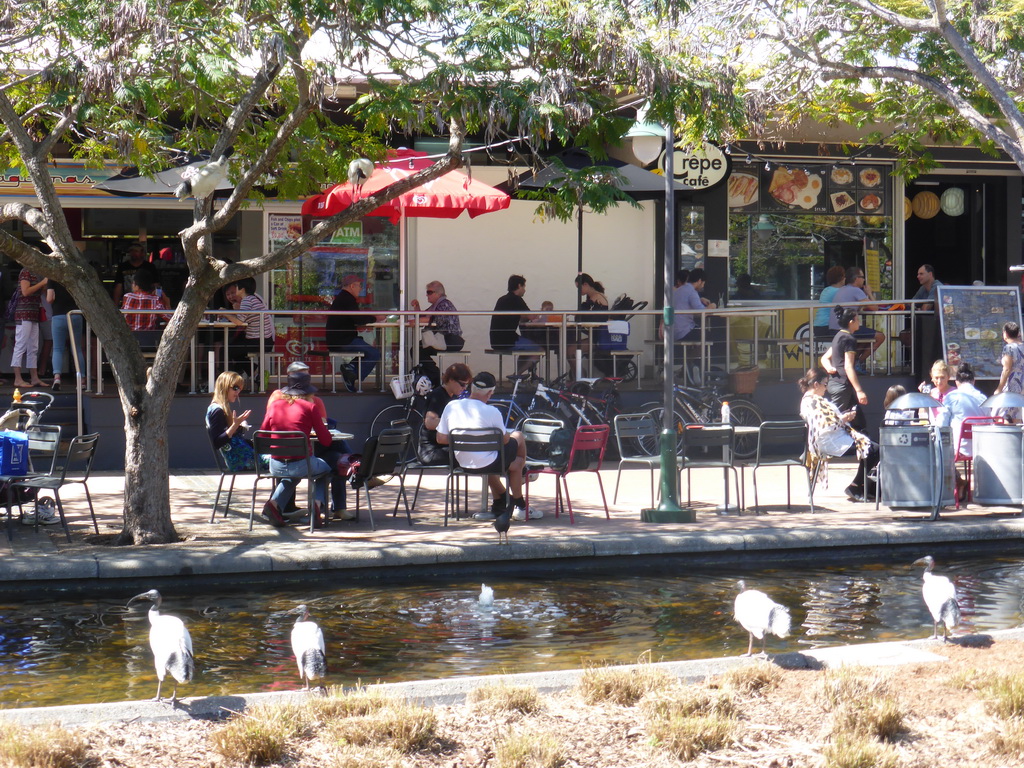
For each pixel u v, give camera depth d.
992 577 9.48
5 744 4.98
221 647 7.33
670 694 5.82
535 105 9.59
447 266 19.34
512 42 9.66
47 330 17.48
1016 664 6.46
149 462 9.96
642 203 19.88
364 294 19.14
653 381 16.25
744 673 6.14
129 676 6.71
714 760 5.15
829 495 13.02
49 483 10.01
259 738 5.12
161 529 9.98
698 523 10.97
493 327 15.87
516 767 4.99
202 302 10.16
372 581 9.29
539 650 7.30
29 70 13.09
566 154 14.70
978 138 15.52
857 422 13.73
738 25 13.45
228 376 11.23
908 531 10.50
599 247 19.77
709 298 20.08
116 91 9.65
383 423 15.48
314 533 10.38
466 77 9.70
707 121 10.71
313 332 15.40
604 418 15.66
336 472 11.01
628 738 5.41
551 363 15.99
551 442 11.16
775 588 9.05
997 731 5.44
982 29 12.49
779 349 16.59
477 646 7.38
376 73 11.72
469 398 11.29
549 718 5.67
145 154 13.05
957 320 16.70
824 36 14.33
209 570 9.09
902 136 16.08
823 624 7.93
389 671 6.84
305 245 10.05
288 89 12.69
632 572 9.67
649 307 19.98
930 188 21.72
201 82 10.08
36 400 14.59
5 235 9.50
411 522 10.95
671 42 11.17
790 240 20.59
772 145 20.02
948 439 11.52
